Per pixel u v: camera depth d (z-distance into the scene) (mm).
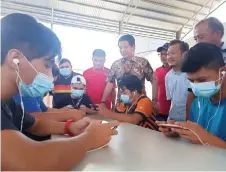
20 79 623
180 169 617
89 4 5820
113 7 5992
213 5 5840
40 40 617
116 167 609
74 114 1279
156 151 785
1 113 500
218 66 1005
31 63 627
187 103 1473
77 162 604
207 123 1118
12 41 591
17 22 595
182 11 6207
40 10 5879
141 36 7383
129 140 948
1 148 439
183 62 1089
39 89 699
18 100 857
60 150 548
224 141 937
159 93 2703
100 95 2771
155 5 5945
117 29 6777
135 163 648
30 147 491
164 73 2721
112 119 1574
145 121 1604
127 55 2430
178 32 7082
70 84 2293
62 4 5762
